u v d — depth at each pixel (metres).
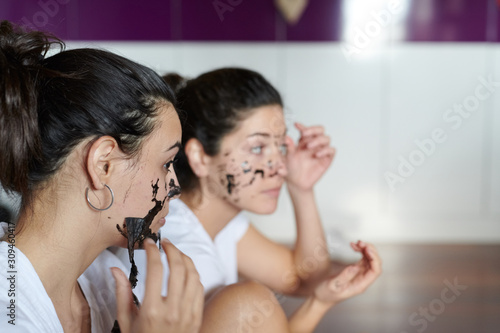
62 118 0.67
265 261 1.41
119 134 0.69
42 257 0.69
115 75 0.70
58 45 0.76
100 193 0.69
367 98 3.36
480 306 2.24
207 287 1.05
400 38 3.32
